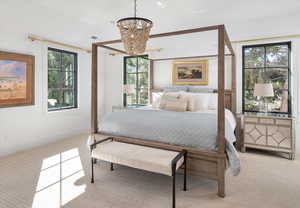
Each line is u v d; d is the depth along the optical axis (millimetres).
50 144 3662
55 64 3930
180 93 3471
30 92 3352
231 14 3355
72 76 4344
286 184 2197
